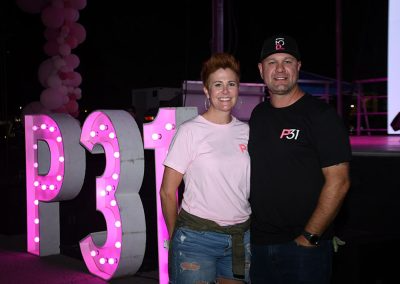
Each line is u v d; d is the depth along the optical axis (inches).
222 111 127.2
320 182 120.6
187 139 124.9
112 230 217.2
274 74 123.0
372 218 268.4
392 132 578.9
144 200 252.2
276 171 122.3
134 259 214.5
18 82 837.8
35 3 422.9
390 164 270.5
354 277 152.6
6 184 331.3
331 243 125.3
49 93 424.8
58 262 249.0
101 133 223.1
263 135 125.0
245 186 127.2
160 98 634.2
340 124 117.5
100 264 224.1
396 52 567.5
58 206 265.1
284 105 124.7
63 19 417.7
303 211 121.3
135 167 211.5
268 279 126.4
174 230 128.3
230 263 127.7
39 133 259.6
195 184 125.1
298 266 122.0
